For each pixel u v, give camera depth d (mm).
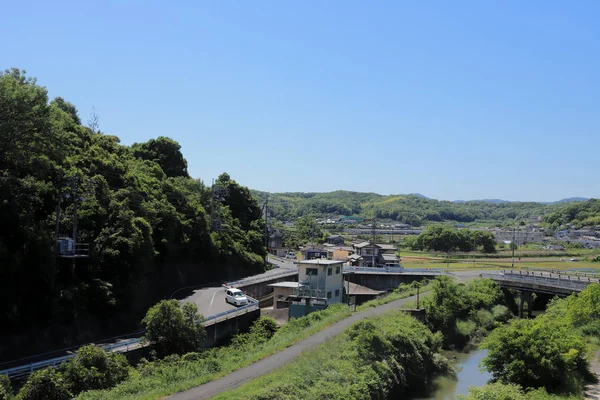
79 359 21688
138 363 25766
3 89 27625
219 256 61156
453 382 32125
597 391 26906
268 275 63312
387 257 82938
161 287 46844
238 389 20641
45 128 30016
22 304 27781
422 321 40938
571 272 70250
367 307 43188
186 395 20516
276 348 28203
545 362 26578
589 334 36812
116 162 46875
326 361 25344
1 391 18078
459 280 59000
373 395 24203
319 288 47594
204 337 29859
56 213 34656
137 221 41906
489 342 28906
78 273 34406
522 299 55750
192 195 64375
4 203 29172
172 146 72375
